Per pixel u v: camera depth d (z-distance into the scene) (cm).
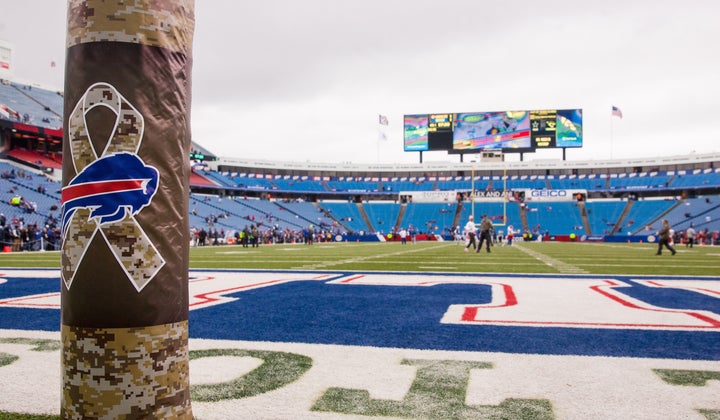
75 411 178
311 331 425
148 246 180
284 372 300
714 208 4722
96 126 180
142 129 182
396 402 246
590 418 224
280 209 5509
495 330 426
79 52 183
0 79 4484
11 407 242
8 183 3453
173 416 185
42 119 4212
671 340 384
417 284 805
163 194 186
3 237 2458
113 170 179
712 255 1850
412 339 392
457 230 4925
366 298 639
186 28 199
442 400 249
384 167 6272
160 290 182
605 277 918
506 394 258
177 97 192
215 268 1200
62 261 185
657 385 271
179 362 188
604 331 420
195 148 6031
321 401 248
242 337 402
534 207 5422
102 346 174
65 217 184
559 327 438
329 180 6238
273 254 1998
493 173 6075
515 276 948
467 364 316
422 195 5322
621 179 5591
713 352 345
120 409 174
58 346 374
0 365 319
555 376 289
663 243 1858
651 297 639
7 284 843
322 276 966
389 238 5016
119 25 181
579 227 4966
